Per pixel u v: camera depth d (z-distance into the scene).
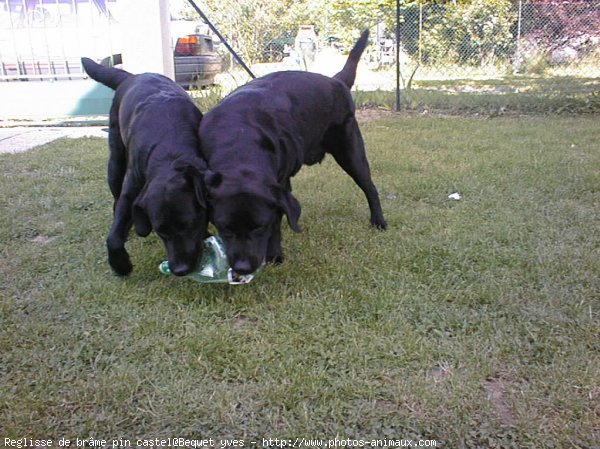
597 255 1.86
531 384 1.27
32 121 4.66
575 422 1.15
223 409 1.20
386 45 6.79
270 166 1.64
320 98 1.93
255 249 1.54
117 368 1.33
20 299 1.67
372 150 3.35
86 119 4.70
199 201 1.53
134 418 1.18
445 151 3.32
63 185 2.73
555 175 2.73
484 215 2.26
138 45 4.30
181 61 5.19
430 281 1.73
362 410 1.20
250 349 1.40
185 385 1.28
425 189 2.60
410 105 5.03
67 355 1.39
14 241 2.09
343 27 7.11
